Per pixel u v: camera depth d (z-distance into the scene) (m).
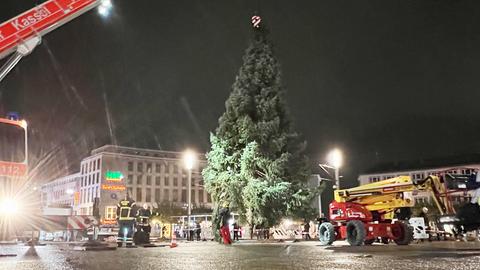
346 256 9.89
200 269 7.18
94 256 10.66
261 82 30.64
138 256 10.58
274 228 28.11
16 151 14.53
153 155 112.56
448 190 16.03
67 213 19.97
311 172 30.00
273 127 28.81
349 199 17.33
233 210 27.81
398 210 16.94
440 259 8.57
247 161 27.61
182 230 35.88
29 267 7.65
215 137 29.36
